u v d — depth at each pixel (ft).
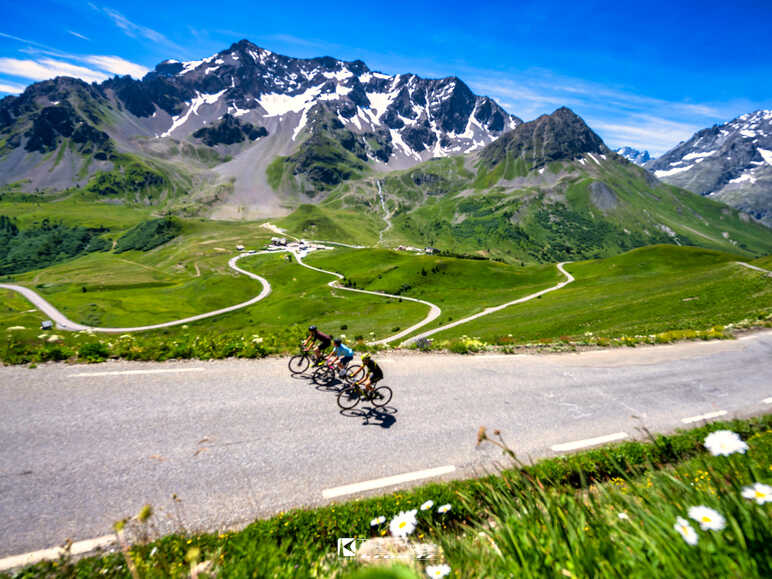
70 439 27.53
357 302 510.58
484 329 290.56
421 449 32.45
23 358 37.29
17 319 451.12
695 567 5.74
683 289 269.85
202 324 472.44
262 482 26.40
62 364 37.68
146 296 604.90
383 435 33.81
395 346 60.90
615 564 6.53
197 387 37.17
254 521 22.71
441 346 62.34
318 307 485.97
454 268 631.15
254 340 49.03
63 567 17.08
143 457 26.91
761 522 6.03
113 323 468.75
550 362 59.00
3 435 26.89
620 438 37.29
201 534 20.08
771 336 87.15
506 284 585.22
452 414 38.73
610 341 74.95
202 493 24.67
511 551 8.28
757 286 212.43
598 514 8.32
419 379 46.57
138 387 35.58
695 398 48.98
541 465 27.35
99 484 24.08
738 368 62.95
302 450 30.27
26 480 23.53
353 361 50.72
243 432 31.32
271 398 37.06
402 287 581.94
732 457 8.54
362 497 26.35
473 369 52.31
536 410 41.70
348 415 36.01
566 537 7.71
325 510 22.36
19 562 18.56
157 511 22.77
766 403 48.70
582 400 45.42
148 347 43.29
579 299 355.15
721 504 6.95
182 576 11.53
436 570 8.44
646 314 218.18
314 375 42.34
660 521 6.98
